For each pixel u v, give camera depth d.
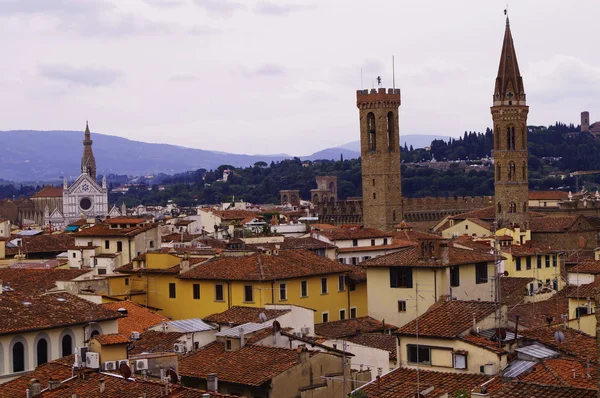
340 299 166.12
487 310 99.06
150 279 168.12
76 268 198.62
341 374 102.19
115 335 100.38
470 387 86.62
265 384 97.44
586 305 127.44
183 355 109.38
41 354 116.31
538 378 81.44
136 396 86.38
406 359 98.38
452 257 146.62
